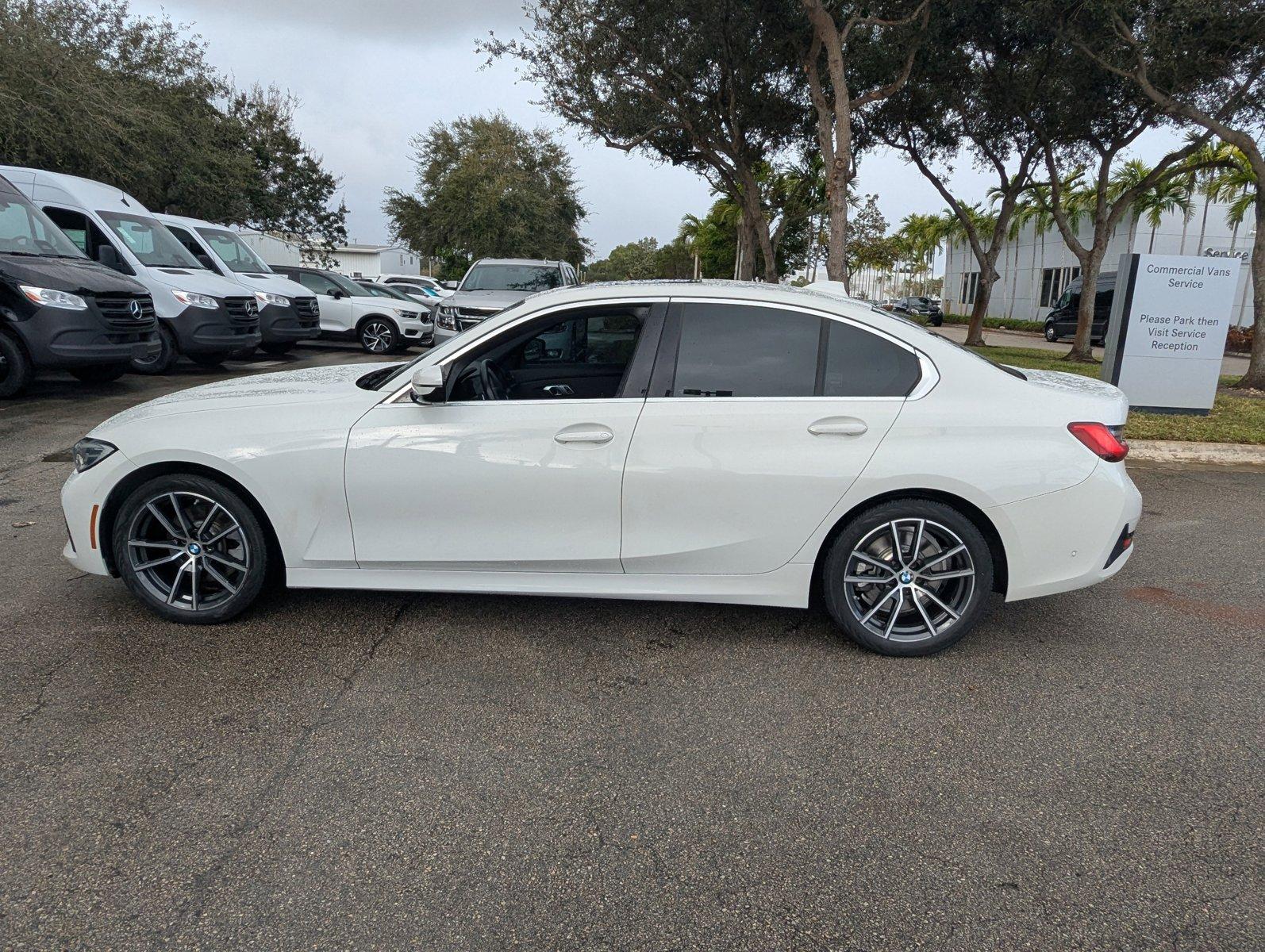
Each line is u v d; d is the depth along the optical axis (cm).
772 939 209
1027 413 354
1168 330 1064
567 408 361
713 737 304
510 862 235
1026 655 378
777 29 1476
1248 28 1275
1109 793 273
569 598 434
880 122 1992
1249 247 3675
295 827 248
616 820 256
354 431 363
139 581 378
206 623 384
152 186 1969
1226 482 750
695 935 210
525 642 380
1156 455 861
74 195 1091
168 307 1109
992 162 2136
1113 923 215
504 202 3288
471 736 300
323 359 1475
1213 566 509
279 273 1723
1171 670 365
